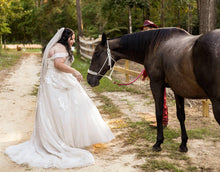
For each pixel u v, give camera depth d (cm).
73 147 323
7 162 310
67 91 326
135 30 2105
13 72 1221
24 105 602
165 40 298
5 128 439
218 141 358
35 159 307
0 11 1909
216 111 232
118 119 481
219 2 1365
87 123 324
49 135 317
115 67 980
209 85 232
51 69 326
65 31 332
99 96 692
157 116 321
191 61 247
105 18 2105
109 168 289
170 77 280
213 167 283
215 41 225
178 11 1752
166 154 321
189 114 492
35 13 2983
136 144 358
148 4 1623
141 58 332
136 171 280
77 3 1911
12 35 4134
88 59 1495
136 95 692
